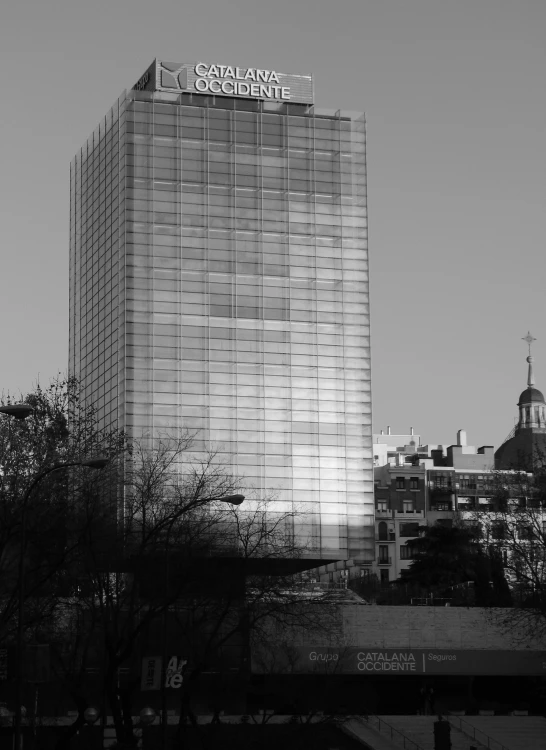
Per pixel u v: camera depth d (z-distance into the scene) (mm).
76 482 80500
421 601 160125
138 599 82938
